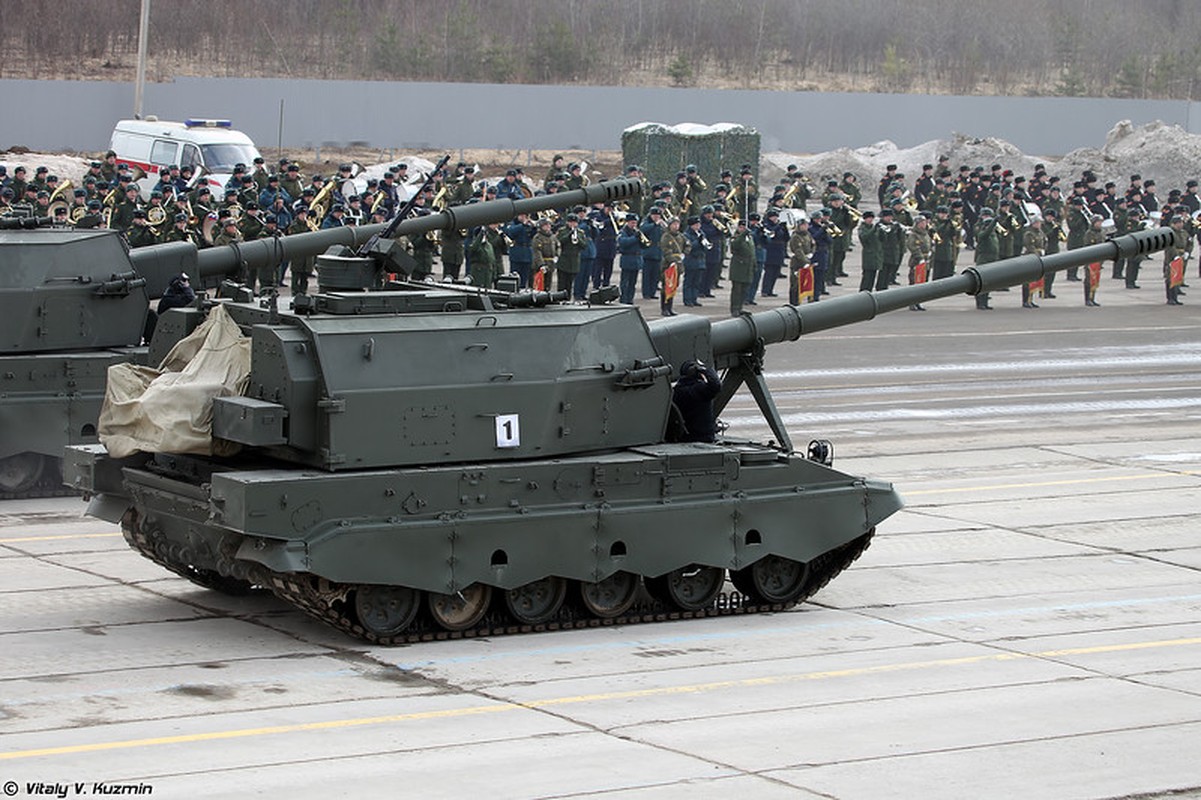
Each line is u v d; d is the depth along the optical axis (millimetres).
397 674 20094
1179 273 60562
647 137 76562
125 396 22234
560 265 53062
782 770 16969
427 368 21406
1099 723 18953
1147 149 91750
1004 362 47375
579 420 22422
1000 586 25500
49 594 23453
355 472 20953
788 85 113062
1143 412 41031
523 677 20109
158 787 15852
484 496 21469
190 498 21469
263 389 21359
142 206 52625
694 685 20000
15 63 96250
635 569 22297
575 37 112875
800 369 44969
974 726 18703
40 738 17281
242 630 21891
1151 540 28672
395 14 111062
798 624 23109
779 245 58500
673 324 24406
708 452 22922
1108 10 132250
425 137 91062
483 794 15961
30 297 29766
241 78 90438
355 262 23500
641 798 15984
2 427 29203
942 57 121188
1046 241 64188
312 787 16000
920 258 59625
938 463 34562
